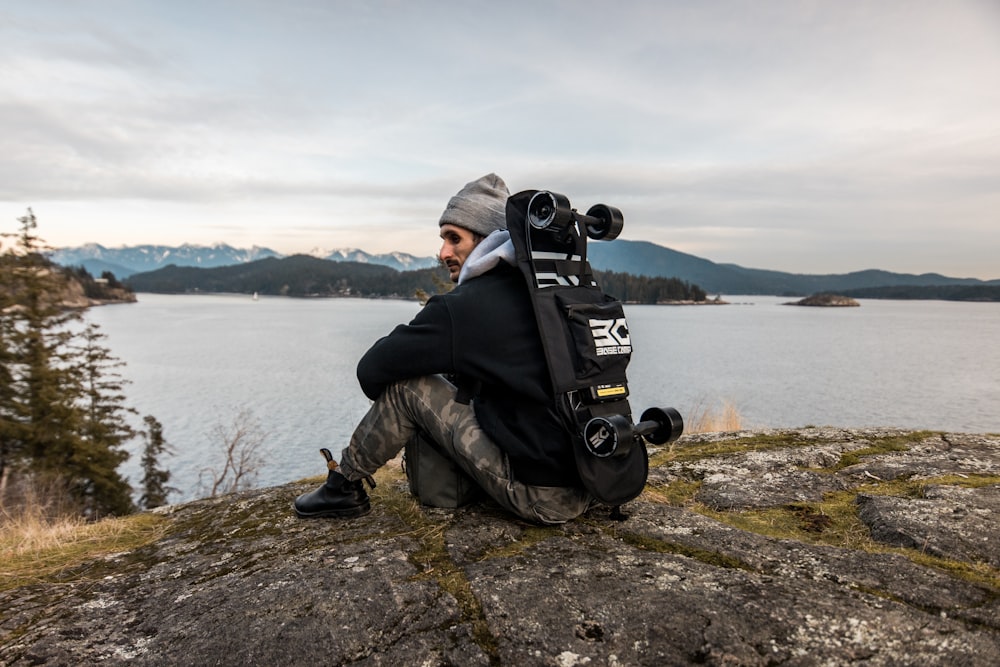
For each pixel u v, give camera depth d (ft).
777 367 260.01
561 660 4.51
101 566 7.28
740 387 196.85
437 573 5.99
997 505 7.55
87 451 53.62
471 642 4.78
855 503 8.35
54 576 7.06
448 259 7.79
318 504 7.93
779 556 6.21
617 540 6.77
